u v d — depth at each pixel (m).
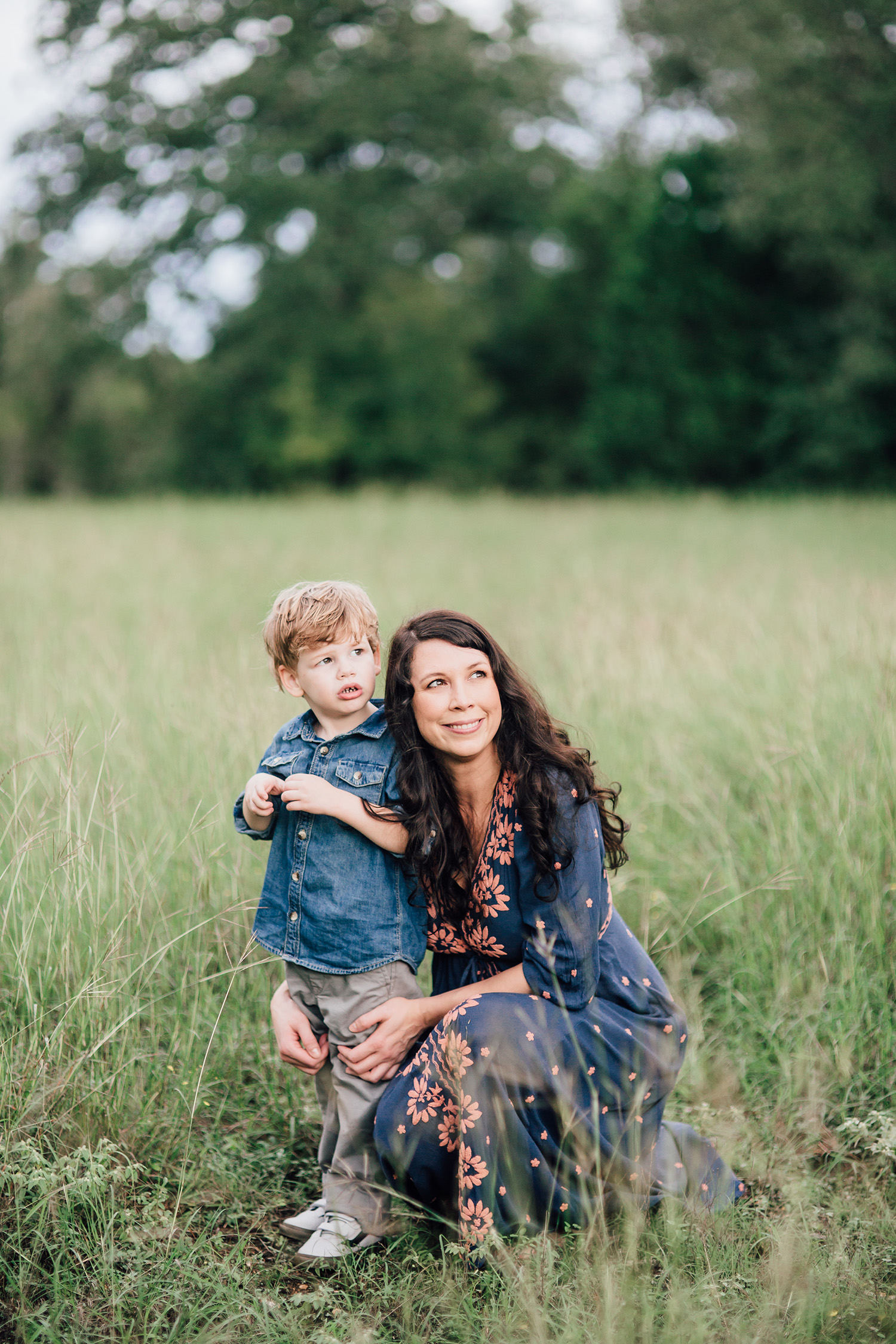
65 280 25.78
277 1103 2.87
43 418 37.06
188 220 24.81
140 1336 2.13
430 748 2.48
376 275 27.55
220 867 3.24
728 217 19.41
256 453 28.12
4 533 11.73
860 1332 2.03
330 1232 2.40
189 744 3.95
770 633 5.54
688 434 21.83
